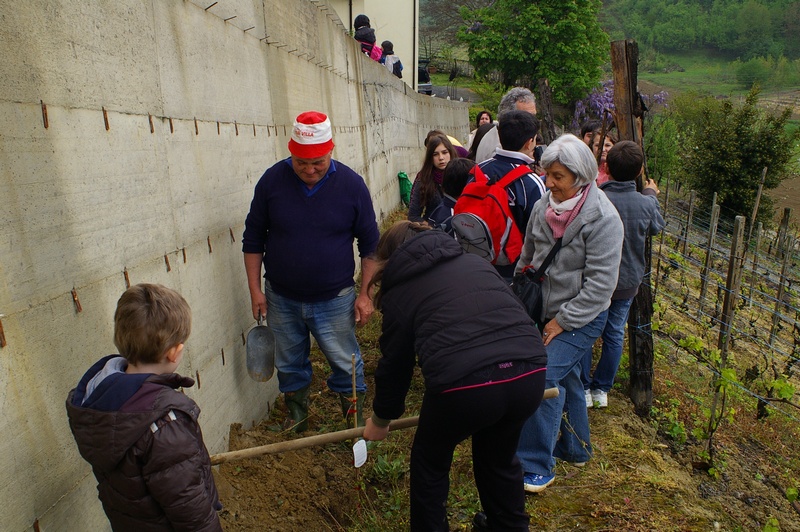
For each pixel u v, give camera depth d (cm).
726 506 375
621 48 432
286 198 335
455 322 237
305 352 378
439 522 266
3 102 186
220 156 352
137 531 189
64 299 212
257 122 416
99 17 236
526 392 239
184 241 305
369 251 364
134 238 258
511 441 262
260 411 402
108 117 241
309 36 554
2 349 184
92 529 226
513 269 366
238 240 379
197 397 308
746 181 1395
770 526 343
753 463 457
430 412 246
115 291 243
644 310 448
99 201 233
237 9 384
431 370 235
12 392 187
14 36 191
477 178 361
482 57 3381
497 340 236
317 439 281
